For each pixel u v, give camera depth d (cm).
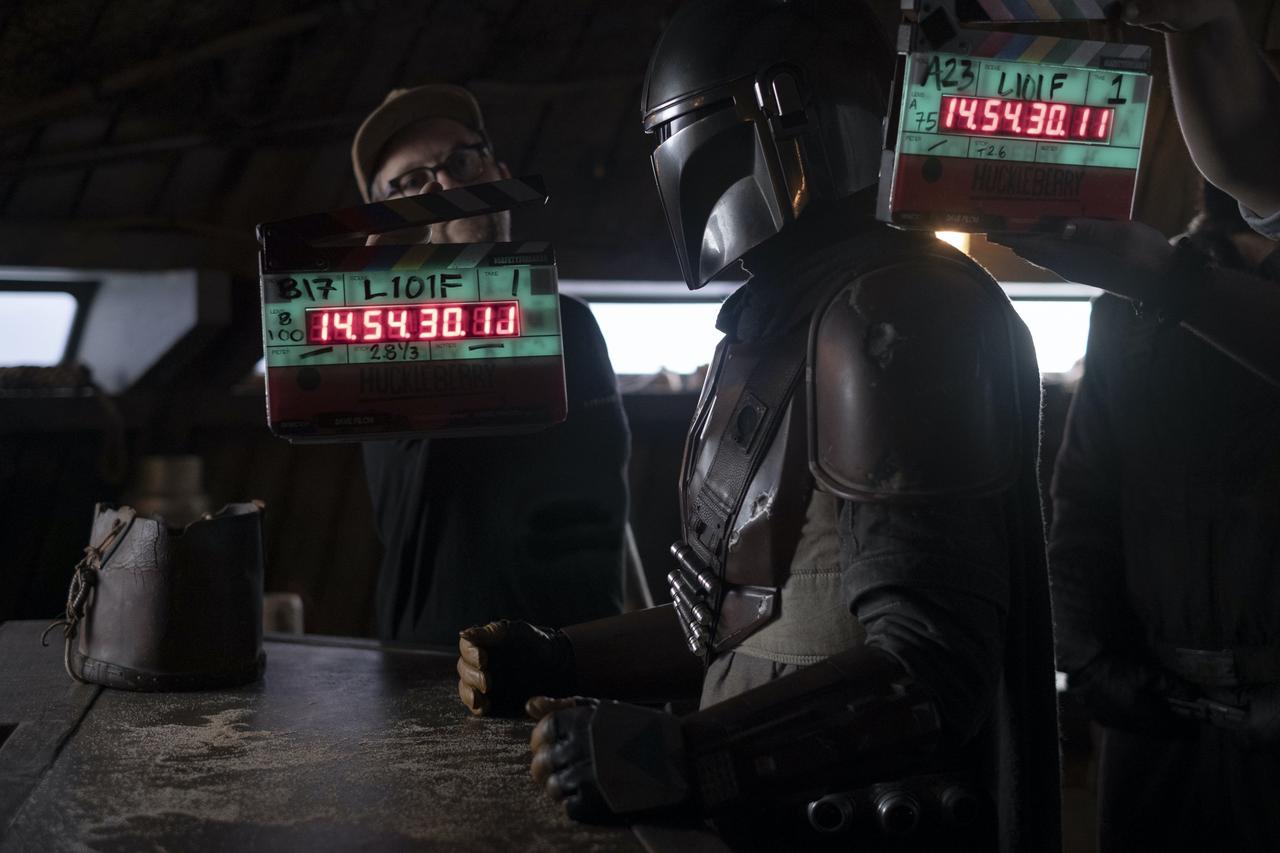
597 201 401
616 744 103
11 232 331
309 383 136
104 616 157
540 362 140
